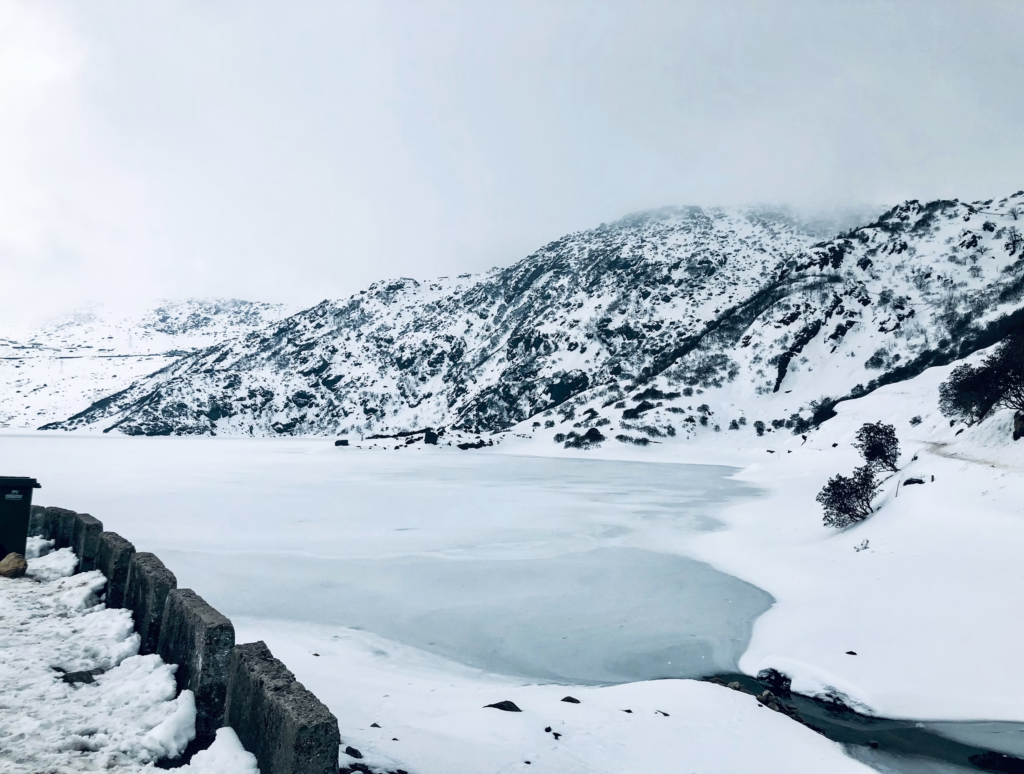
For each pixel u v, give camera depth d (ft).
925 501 75.87
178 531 96.12
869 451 117.50
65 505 121.08
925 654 44.39
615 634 53.98
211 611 21.56
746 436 353.72
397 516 118.01
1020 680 39.68
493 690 38.68
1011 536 58.70
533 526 107.45
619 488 176.35
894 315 387.14
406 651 48.78
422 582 69.77
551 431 422.00
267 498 141.18
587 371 531.50
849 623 51.21
